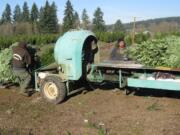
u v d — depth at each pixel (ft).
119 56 36.06
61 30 292.81
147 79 31.48
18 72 36.42
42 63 43.32
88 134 24.29
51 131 25.11
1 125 26.63
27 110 30.99
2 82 40.93
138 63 32.07
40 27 289.53
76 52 33.24
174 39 31.42
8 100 34.78
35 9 359.87
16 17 378.53
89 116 28.60
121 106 31.14
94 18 299.38
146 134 23.95
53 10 292.20
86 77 34.63
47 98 33.55
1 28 262.06
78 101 33.45
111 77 33.55
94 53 36.04
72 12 294.05
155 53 30.68
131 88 36.09
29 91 37.68
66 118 28.30
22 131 25.13
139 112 29.12
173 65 29.78
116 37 131.54
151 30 111.14
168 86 30.37
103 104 32.04
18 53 36.24
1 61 39.22
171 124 25.82
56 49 34.27
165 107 30.30
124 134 24.03
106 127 25.59
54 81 33.04
